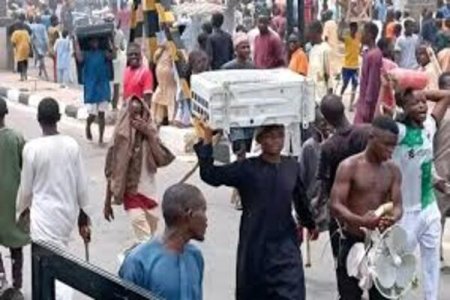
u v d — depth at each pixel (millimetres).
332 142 8773
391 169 8008
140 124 10289
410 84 8484
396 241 7840
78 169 8883
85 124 21391
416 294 9594
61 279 4043
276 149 7180
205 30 19953
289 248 7277
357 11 28047
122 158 10281
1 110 9492
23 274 10578
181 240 5332
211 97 6918
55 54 30156
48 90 28141
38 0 46469
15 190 9555
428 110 9297
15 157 9539
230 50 18438
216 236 12516
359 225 7848
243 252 7270
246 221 7258
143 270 5227
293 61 18781
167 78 18703
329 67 18469
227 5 26781
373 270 7750
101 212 13844
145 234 10430
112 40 19375
